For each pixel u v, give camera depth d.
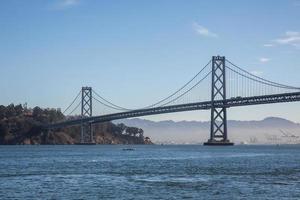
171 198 49.22
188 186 57.69
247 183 60.75
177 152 174.88
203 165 92.94
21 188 55.88
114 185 58.56
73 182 61.53
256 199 48.75
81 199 48.66
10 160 109.56
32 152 163.62
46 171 77.25
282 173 74.56
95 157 126.38
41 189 55.12
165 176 69.19
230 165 93.31
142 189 55.12
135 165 92.44
